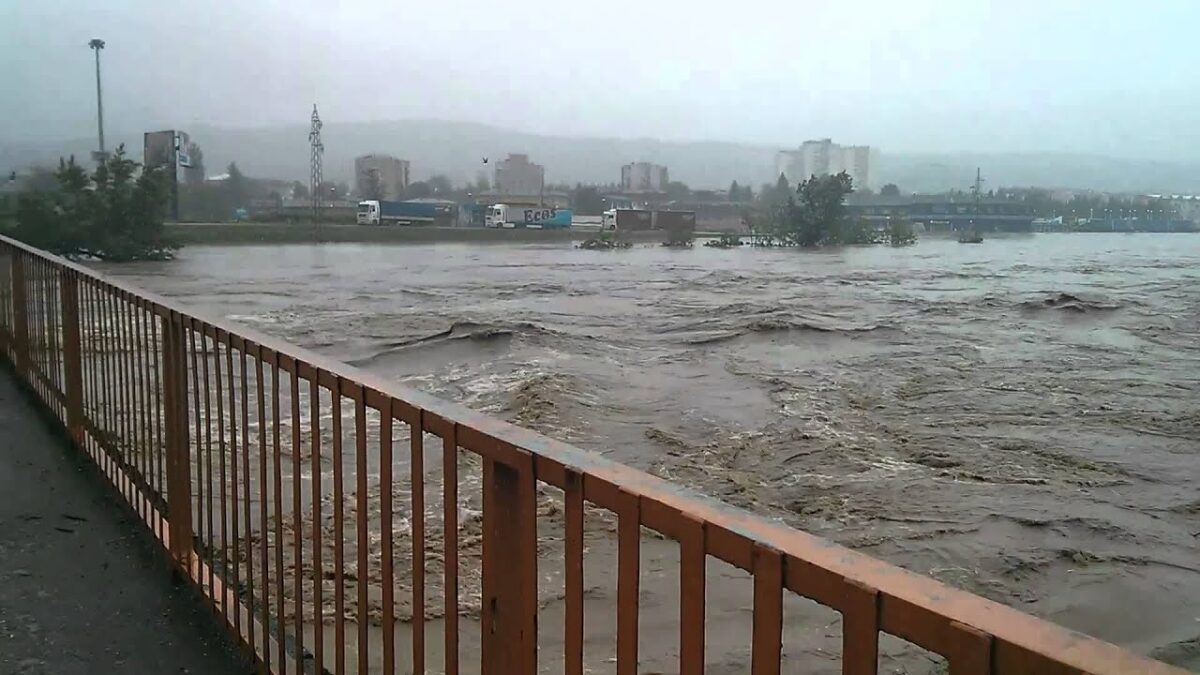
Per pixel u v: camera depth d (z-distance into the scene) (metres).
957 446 10.66
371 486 7.31
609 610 5.41
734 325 22.67
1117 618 6.27
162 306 4.17
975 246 101.00
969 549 7.40
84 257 49.72
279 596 3.12
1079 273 49.19
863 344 19.84
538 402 12.20
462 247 83.44
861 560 1.38
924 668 5.00
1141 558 7.27
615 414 11.95
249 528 3.38
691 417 11.87
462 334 19.91
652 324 23.38
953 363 17.11
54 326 6.83
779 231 94.69
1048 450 10.59
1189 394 14.09
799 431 11.20
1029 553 7.31
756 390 13.97
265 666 3.21
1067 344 20.05
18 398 7.77
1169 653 5.80
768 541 1.45
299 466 2.99
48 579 4.19
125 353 5.02
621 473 1.77
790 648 5.19
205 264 51.94
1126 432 11.55
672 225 97.88
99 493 5.41
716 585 5.88
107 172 50.47
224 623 3.65
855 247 94.75
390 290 35.53
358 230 87.38
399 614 4.86
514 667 2.01
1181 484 9.34
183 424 4.05
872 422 11.95
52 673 3.36
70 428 6.31
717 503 1.61
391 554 2.50
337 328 21.91
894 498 8.62
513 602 2.01
